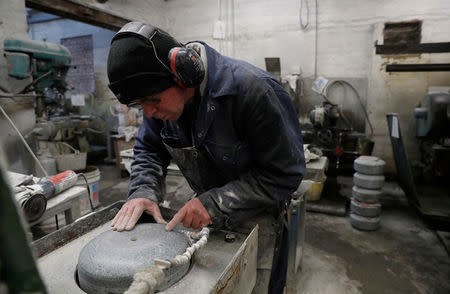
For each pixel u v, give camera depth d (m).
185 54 0.65
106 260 0.59
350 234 2.43
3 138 1.99
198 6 4.38
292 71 3.93
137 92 0.65
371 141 3.60
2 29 2.14
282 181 0.82
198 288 0.58
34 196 1.06
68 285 0.59
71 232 0.74
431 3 3.35
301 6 3.85
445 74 3.38
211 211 0.77
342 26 3.74
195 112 0.86
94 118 5.04
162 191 1.01
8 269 0.14
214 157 0.86
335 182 3.28
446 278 1.87
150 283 0.47
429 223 2.52
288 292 1.71
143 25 0.65
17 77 2.08
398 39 3.51
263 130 0.78
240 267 0.62
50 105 3.07
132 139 3.85
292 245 1.70
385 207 2.97
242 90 0.77
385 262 2.04
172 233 0.71
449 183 3.21
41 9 2.81
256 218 0.98
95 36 5.08
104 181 3.84
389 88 3.61
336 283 1.83
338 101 3.88
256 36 4.14
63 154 2.36
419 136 3.16
